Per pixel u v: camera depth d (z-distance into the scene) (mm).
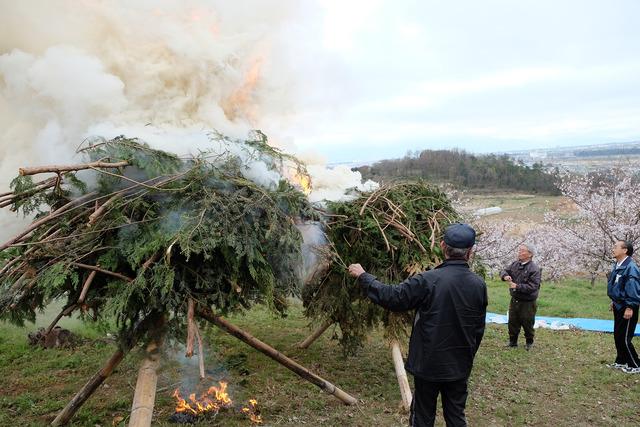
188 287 3508
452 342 3211
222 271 3605
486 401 4996
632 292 5910
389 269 4742
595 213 15156
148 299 3461
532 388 5395
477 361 6273
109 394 4723
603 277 18750
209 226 3469
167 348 3783
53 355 5664
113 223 3443
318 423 4250
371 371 5695
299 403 4656
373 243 4770
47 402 4461
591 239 15430
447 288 3211
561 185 17531
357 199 5059
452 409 3311
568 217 17500
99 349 5883
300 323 7688
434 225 4836
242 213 3625
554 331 8164
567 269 16891
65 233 3467
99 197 3629
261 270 3736
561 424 4520
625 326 6027
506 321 8867
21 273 3375
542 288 14312
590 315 9773
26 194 3514
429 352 3217
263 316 8039
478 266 5520
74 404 3967
